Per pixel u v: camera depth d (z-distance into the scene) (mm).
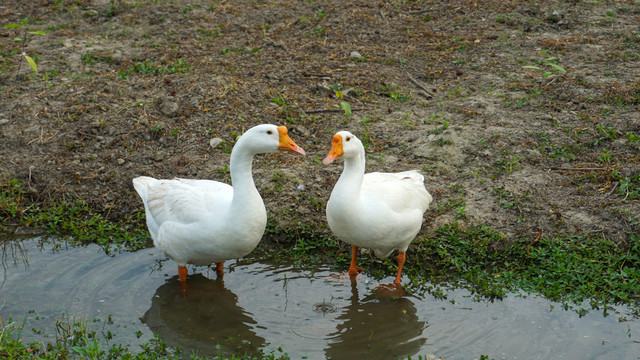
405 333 4457
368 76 5914
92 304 4574
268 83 5809
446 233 4895
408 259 4859
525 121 5465
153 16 7113
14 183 5180
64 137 5391
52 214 5094
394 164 5250
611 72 5828
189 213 4543
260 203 4516
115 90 5691
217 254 4555
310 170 5230
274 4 7480
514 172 5160
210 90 5660
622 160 5156
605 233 4828
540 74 5879
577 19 6742
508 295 4629
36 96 5613
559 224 4879
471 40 6395
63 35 6496
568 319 4488
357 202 4555
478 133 5375
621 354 4324
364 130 5477
